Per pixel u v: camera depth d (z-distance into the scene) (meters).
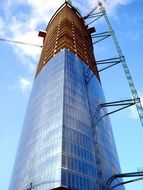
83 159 79.25
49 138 83.38
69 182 69.12
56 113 90.44
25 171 82.44
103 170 84.69
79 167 75.50
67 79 105.44
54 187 67.50
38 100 108.50
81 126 90.12
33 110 106.81
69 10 176.00
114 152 105.38
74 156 77.44
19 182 82.19
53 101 97.00
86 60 133.88
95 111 106.06
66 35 139.62
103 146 95.69
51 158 76.06
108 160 93.38
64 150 76.56
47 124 89.69
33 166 79.94
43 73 124.00
